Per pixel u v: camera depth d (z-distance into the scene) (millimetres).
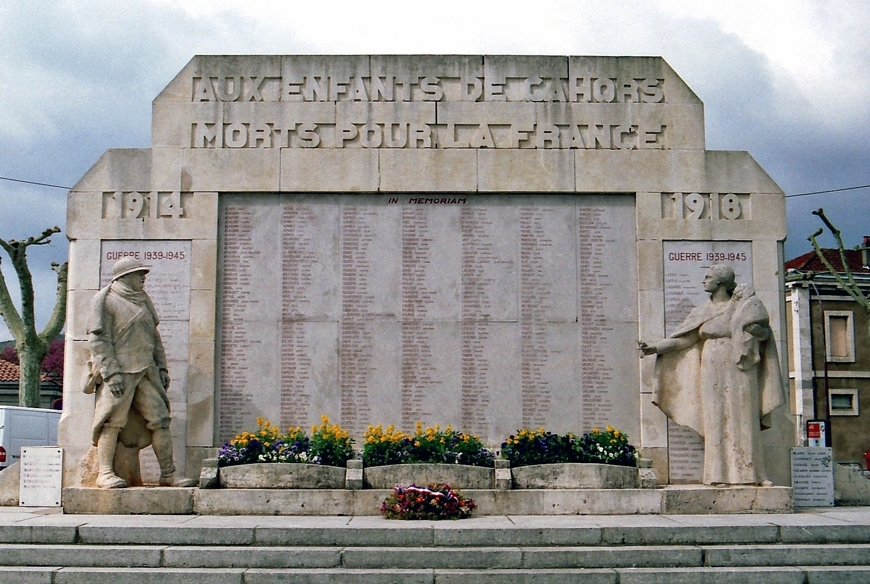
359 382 15508
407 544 11359
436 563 10930
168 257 15664
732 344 14125
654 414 15438
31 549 11086
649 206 15898
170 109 15969
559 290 15758
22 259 26891
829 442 33250
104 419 13648
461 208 15891
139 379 13969
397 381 15516
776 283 15805
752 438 13930
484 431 15453
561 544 11445
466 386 15523
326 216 15836
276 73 16062
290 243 15781
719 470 13922
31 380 27000
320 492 13062
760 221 15930
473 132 15992
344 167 15828
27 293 27016
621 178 15922
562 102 16109
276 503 13039
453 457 13875
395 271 15742
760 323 14109
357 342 15586
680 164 15992
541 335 15656
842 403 41969
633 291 15797
